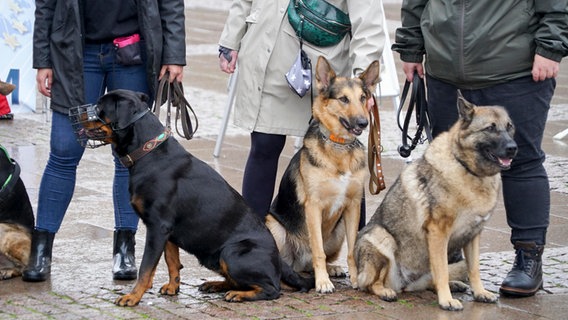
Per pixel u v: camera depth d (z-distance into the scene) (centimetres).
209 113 1886
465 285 892
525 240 880
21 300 837
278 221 948
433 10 877
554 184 1340
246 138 1672
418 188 842
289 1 949
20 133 1652
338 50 958
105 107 825
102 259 988
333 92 888
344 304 839
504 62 852
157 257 829
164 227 829
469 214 827
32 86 1745
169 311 806
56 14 888
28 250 919
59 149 902
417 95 952
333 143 891
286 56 952
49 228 912
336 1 948
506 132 798
